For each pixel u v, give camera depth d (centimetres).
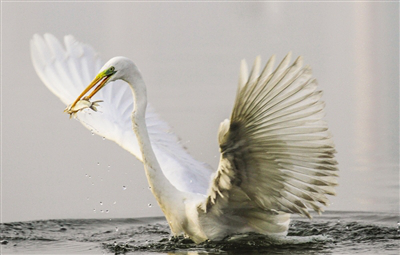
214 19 3025
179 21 2981
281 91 783
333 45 2641
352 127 1684
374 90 2050
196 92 1925
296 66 771
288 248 923
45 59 1112
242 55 2372
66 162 1441
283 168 842
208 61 2294
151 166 962
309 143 814
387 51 2575
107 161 1449
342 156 1477
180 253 916
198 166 1111
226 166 848
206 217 942
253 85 773
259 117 800
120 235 1074
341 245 940
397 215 1149
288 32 2802
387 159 1439
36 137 1579
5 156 1472
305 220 1145
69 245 1002
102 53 2345
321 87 2092
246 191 884
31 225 1141
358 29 2898
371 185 1298
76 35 2602
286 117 802
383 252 888
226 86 1992
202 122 1627
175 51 2458
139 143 965
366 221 1127
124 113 1143
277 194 874
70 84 1104
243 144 827
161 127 1162
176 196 963
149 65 2244
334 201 1235
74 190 1319
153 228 1127
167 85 2014
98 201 1269
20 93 1927
